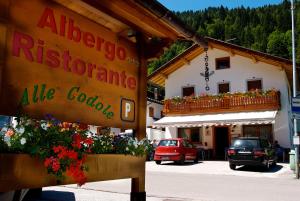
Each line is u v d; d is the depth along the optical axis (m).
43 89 3.81
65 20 4.14
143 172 5.10
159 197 9.93
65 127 3.83
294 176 15.63
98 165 4.20
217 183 13.08
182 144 21.33
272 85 25.67
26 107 3.62
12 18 3.54
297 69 24.83
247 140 17.92
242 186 12.30
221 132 26.69
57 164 3.42
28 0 3.71
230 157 17.91
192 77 28.62
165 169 18.61
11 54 3.50
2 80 3.40
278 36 57.66
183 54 28.02
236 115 24.97
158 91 41.84
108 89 4.71
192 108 27.23
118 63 4.93
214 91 27.75
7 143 3.16
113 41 4.87
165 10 4.54
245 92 25.56
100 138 4.38
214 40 27.03
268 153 18.00
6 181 3.15
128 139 4.80
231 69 27.28
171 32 5.23
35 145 3.35
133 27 5.11
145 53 5.49
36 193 8.99
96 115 4.48
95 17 4.83
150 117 35.53
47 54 3.89
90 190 11.20
